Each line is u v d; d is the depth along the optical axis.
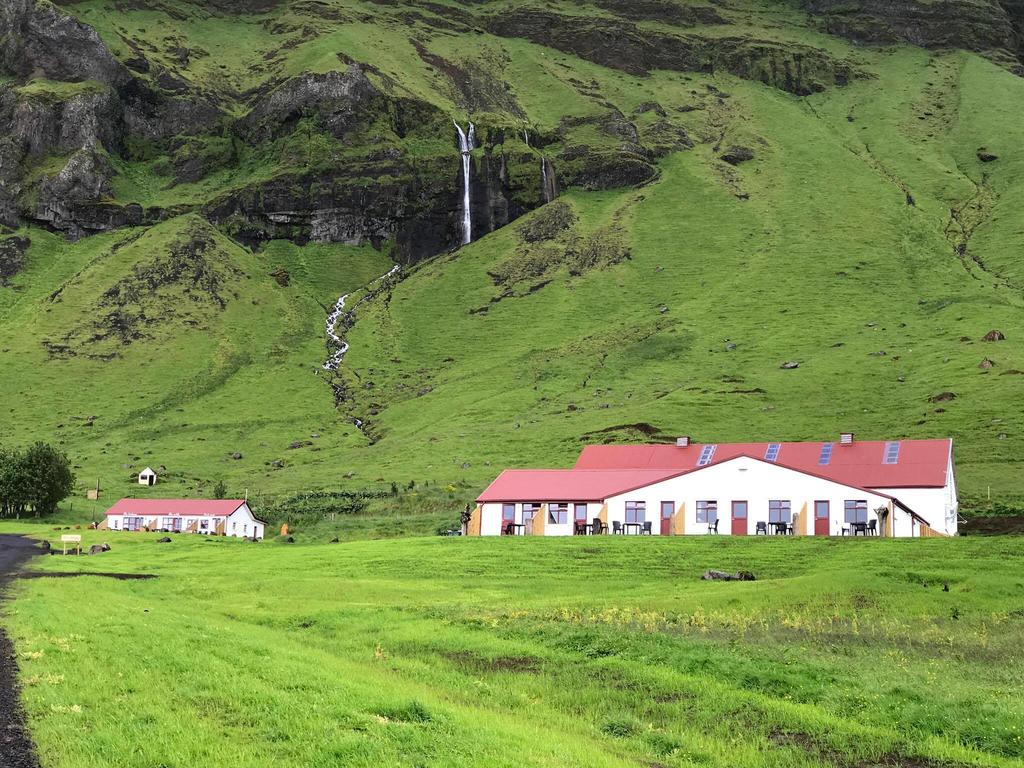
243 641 36.38
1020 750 26.47
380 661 37.47
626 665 35.50
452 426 188.00
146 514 131.00
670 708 30.66
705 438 159.00
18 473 141.62
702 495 92.56
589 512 96.19
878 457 101.62
